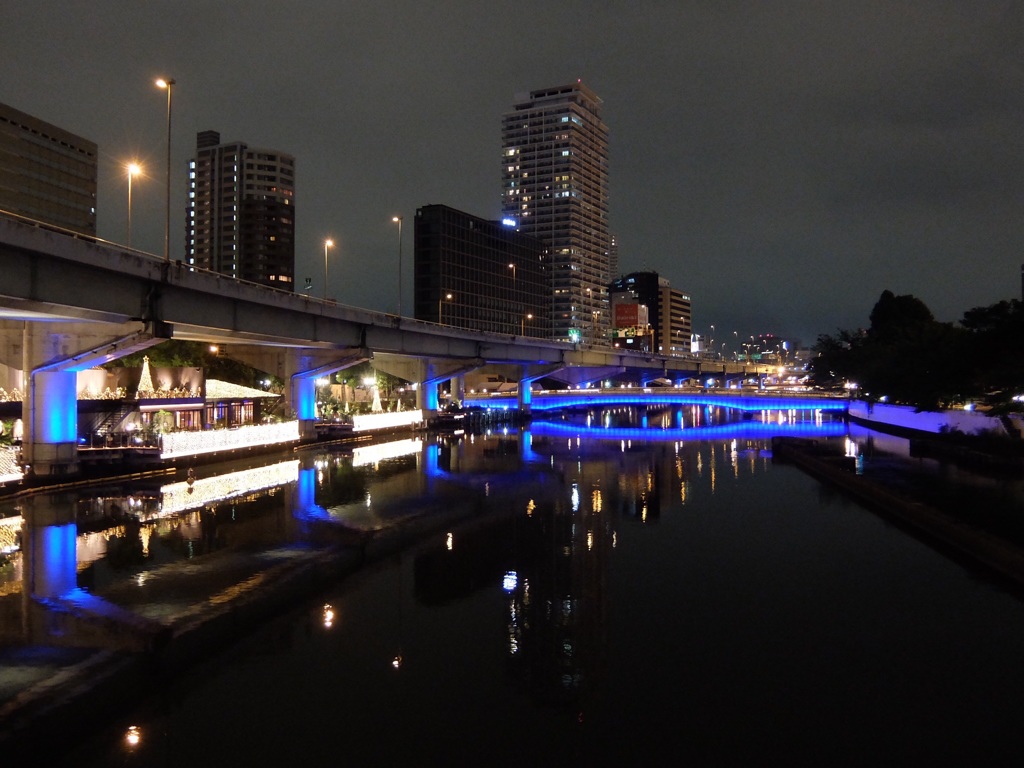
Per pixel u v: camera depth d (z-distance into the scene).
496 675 18.06
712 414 162.38
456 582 26.02
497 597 24.28
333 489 46.53
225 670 18.25
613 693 17.12
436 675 18.06
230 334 55.53
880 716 16.05
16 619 21.72
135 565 27.72
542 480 52.09
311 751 14.47
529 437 92.81
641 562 28.92
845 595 24.67
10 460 41.78
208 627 21.22
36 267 34.69
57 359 43.88
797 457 63.41
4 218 31.47
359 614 22.45
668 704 16.61
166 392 61.56
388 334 80.81
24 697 16.75
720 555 30.11
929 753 14.49
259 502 41.25
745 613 22.83
